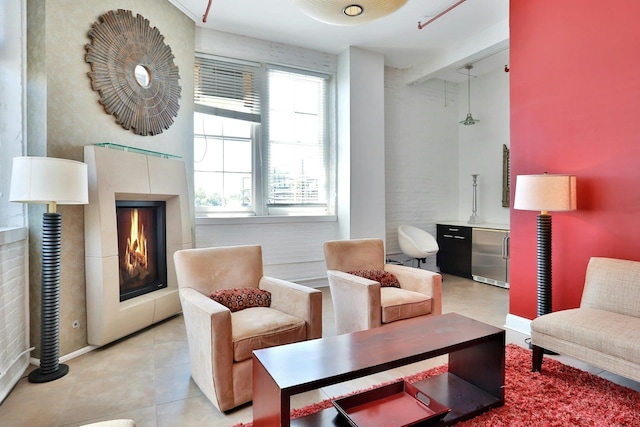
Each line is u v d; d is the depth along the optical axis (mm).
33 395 2219
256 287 2854
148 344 3016
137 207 3406
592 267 2668
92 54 2998
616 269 2529
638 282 2395
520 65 3316
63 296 2738
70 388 2303
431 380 2270
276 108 4926
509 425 1863
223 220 4426
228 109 4547
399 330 2080
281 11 4031
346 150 5051
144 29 3494
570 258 2980
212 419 1978
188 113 4129
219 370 1995
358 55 5035
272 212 4918
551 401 2088
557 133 3041
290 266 4938
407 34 4602
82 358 2742
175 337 3172
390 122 5758
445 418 1864
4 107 2625
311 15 2664
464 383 2225
